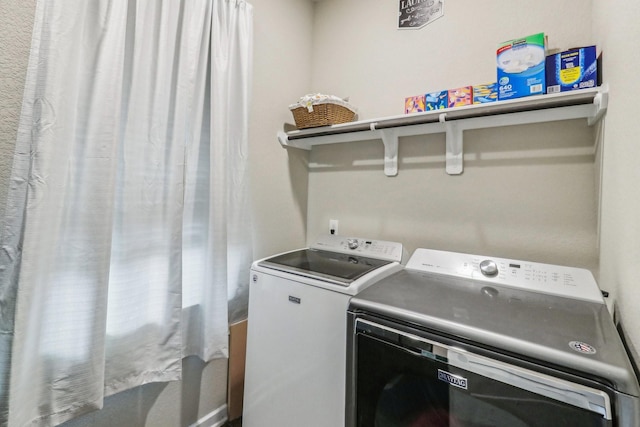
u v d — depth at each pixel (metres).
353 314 1.06
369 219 1.92
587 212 1.28
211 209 1.44
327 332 1.18
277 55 1.94
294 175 2.09
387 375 0.97
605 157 1.08
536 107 1.17
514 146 1.44
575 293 1.07
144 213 1.23
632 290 0.77
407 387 0.93
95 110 1.06
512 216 1.45
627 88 0.81
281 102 1.97
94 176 1.06
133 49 1.18
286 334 1.33
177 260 1.31
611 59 0.97
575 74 1.15
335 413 1.15
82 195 1.05
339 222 2.05
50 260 0.97
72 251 1.04
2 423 0.87
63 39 0.96
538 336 0.77
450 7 1.63
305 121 1.81
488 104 1.27
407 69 1.78
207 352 1.43
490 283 1.23
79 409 1.05
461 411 0.83
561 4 1.34
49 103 0.93
